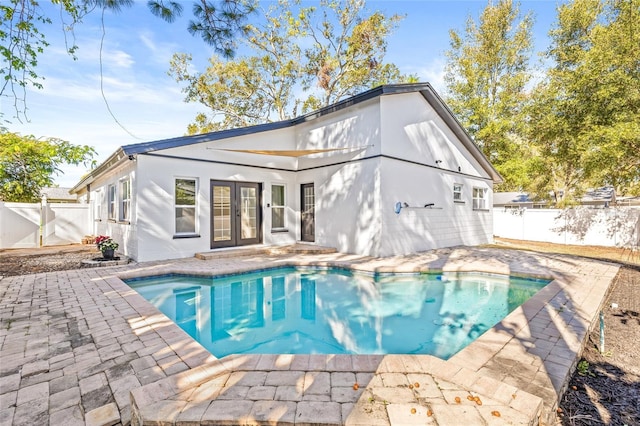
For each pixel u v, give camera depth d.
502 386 2.63
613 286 6.77
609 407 2.71
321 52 21.52
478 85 23.14
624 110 11.00
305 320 5.93
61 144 11.03
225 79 21.72
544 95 13.91
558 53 15.04
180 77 21.28
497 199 26.67
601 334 3.82
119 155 9.11
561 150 13.57
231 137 10.75
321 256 10.13
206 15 5.08
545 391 2.66
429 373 2.88
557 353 3.36
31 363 3.26
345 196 10.88
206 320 5.93
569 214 15.20
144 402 2.44
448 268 8.34
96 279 6.90
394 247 10.24
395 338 5.09
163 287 7.58
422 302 6.78
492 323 5.67
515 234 17.22
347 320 5.91
